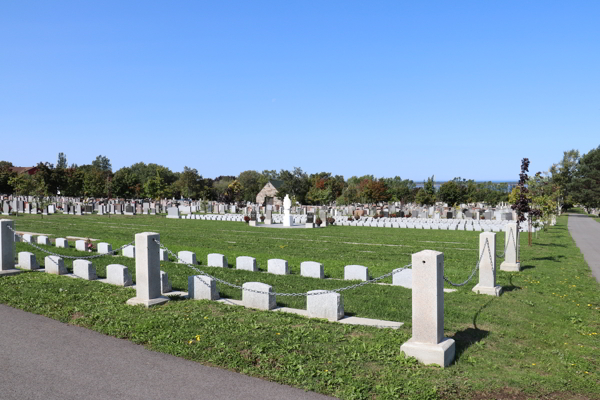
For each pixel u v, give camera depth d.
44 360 7.50
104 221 41.25
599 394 6.45
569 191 80.12
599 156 79.00
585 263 19.30
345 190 86.50
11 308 10.74
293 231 34.56
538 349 8.30
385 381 6.52
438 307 7.27
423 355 7.19
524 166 24.00
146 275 10.59
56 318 9.85
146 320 9.32
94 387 6.48
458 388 6.34
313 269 15.09
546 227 38.97
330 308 9.66
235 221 44.91
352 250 23.27
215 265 16.94
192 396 6.20
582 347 8.48
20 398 6.11
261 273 15.43
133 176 89.56
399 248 24.27
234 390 6.39
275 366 7.14
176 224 39.59
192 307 10.38
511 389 6.45
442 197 81.94
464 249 24.06
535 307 11.30
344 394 6.23
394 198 82.56
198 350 7.76
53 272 14.75
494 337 8.71
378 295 12.05
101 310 10.16
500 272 16.20
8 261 14.73
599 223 50.41
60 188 82.69
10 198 68.50
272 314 9.88
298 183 89.50
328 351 7.61
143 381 6.68
